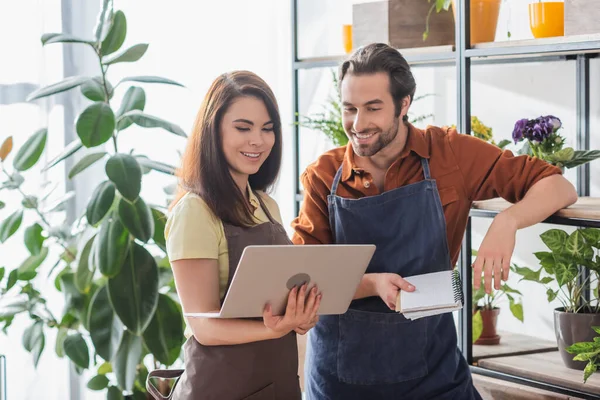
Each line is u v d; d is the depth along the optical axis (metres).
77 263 2.92
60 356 3.06
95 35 2.92
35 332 2.99
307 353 2.18
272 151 1.83
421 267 2.01
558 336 2.36
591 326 2.28
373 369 2.05
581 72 2.71
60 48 3.28
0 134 3.20
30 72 3.23
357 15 2.78
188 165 1.72
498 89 3.07
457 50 2.45
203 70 3.57
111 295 2.78
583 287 2.48
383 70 1.91
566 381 2.21
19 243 3.25
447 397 2.06
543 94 2.90
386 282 1.92
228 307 1.52
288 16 3.76
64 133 3.32
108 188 2.81
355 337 2.06
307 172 2.15
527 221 1.94
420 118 3.01
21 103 3.22
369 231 2.04
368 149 1.95
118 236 2.82
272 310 1.59
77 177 3.35
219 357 1.67
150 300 2.81
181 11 3.52
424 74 3.37
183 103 3.53
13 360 3.25
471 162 2.04
